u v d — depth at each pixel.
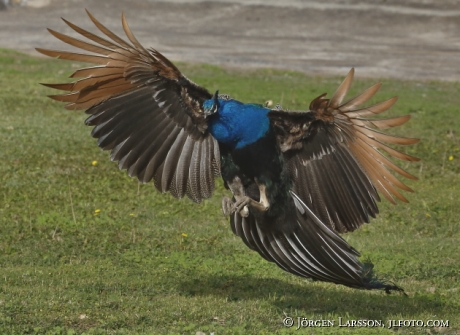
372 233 19.28
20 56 40.44
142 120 12.00
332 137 12.46
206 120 11.95
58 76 36.38
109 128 12.01
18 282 14.61
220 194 22.06
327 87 35.75
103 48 11.48
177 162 12.12
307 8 53.81
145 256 16.81
